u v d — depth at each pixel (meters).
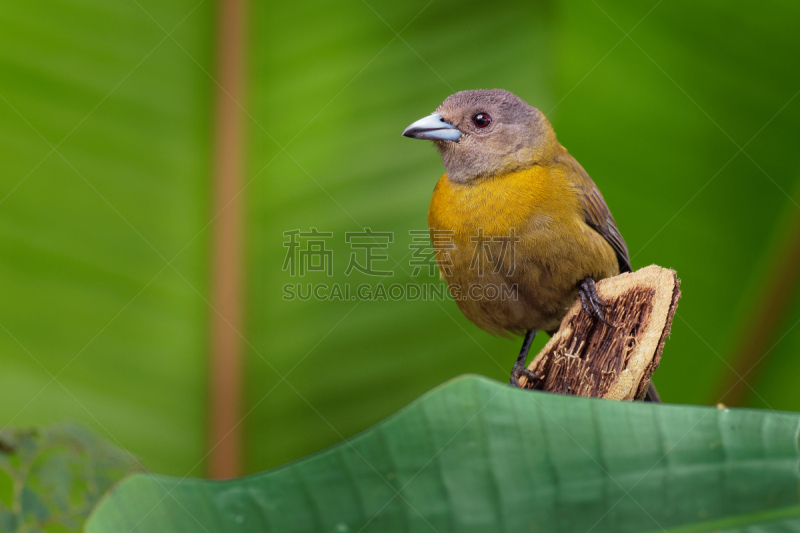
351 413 7.62
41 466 5.44
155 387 7.23
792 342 7.85
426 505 3.19
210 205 7.50
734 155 8.05
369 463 3.28
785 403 7.78
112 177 7.38
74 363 7.16
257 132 7.61
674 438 3.23
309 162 7.73
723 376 7.99
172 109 7.49
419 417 3.33
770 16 7.68
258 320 7.50
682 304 8.13
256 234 7.55
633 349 5.85
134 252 7.34
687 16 7.85
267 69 7.66
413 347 7.96
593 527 3.11
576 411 3.30
